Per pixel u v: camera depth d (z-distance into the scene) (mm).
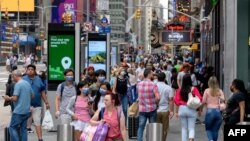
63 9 131875
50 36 20531
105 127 11227
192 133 15469
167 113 16422
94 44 31422
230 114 14641
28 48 143750
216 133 15469
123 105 20656
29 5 137125
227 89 23016
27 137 17188
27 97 15469
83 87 14492
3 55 118938
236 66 21344
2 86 49938
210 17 44156
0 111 28531
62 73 20516
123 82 20641
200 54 63656
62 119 15484
